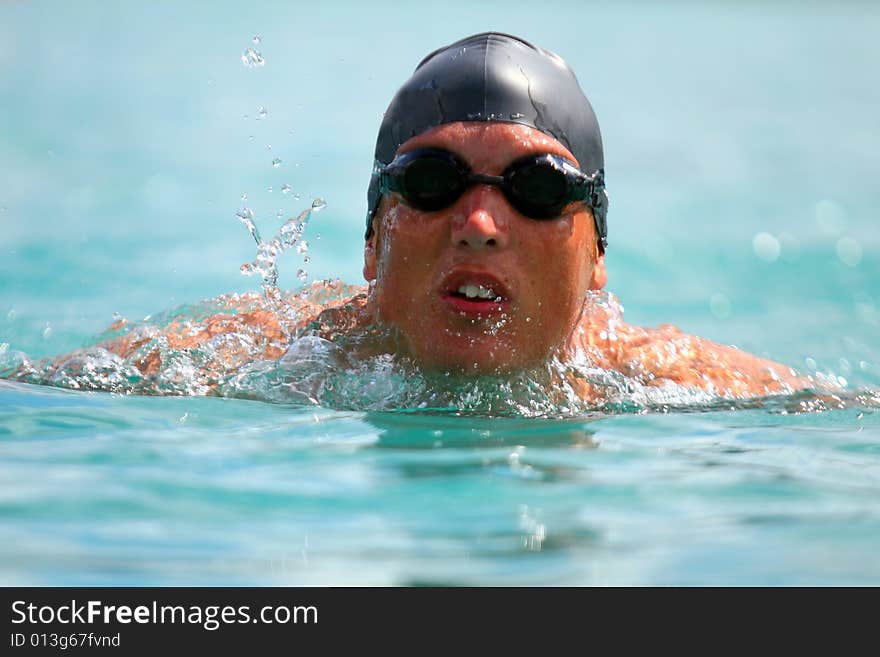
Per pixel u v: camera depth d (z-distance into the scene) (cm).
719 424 1101
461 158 1095
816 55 5241
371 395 1152
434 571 685
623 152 3600
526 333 1119
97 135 3272
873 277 2480
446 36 4741
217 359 1287
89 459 903
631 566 696
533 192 1092
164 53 4341
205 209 2644
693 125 3947
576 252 1128
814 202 3078
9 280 2088
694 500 824
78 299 1984
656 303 2292
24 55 4206
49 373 1266
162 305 1969
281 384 1188
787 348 1952
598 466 912
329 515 775
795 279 2472
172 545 718
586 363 1273
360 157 3167
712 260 2600
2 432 993
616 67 4794
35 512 773
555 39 5188
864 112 4169
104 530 742
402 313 1134
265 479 853
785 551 722
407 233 1109
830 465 931
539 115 1138
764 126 3959
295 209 2683
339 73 4116
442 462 908
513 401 1134
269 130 3419
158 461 901
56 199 2681
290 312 1412
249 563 691
